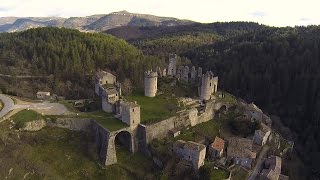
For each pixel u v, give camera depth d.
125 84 167.62
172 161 93.81
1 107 112.75
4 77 165.12
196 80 143.50
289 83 173.88
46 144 99.50
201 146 92.00
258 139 109.88
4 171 85.44
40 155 94.81
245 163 97.94
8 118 102.19
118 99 113.31
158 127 102.81
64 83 171.62
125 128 98.19
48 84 168.88
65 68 178.50
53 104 119.44
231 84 188.00
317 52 180.00
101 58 193.62
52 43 199.62
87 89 166.38
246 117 118.75
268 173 92.50
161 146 99.06
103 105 113.12
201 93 124.94
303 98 162.88
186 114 110.25
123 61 190.25
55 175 89.50
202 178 88.62
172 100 121.81
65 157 96.25
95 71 183.62
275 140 120.06
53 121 104.75
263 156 105.31
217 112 122.25
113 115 108.38
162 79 138.50
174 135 104.62
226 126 117.25
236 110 124.12
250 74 187.88
